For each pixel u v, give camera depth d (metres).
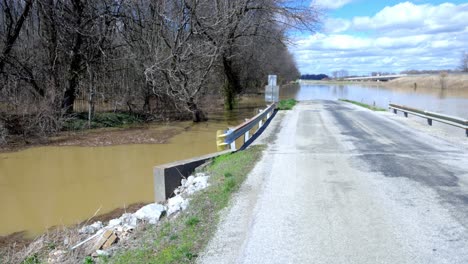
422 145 12.01
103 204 9.00
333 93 79.81
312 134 14.70
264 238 5.11
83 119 22.61
